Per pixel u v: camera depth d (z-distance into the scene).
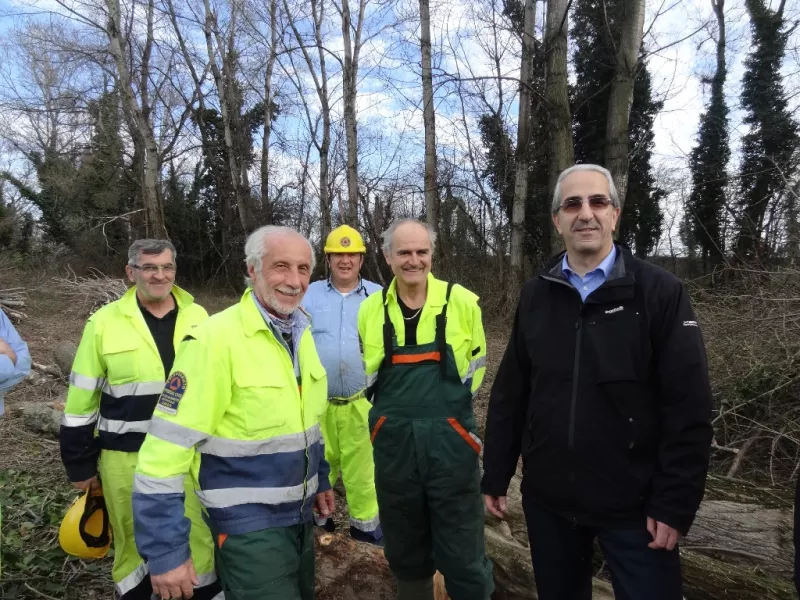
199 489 1.96
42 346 9.28
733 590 2.75
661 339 1.92
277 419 1.96
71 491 4.19
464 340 2.57
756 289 5.73
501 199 15.45
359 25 12.55
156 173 12.70
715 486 3.87
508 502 3.75
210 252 22.33
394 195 15.77
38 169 20.41
